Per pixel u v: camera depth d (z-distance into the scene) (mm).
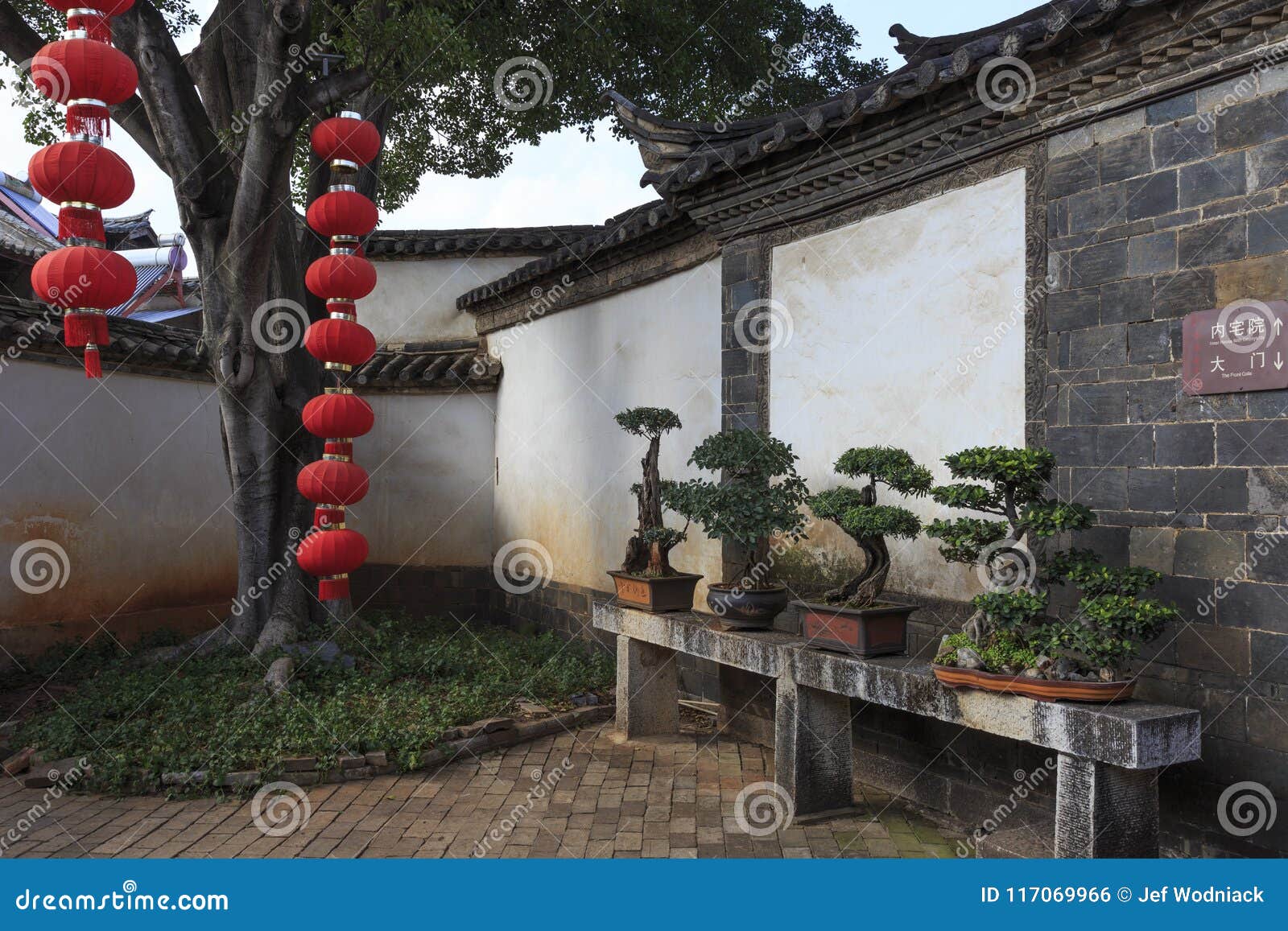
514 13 9648
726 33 10945
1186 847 4066
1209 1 3748
